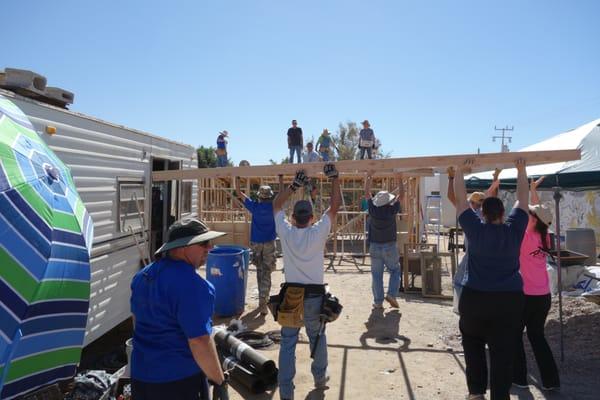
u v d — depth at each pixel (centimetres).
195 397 224
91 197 484
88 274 245
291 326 356
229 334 472
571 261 701
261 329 620
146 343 225
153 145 667
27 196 228
